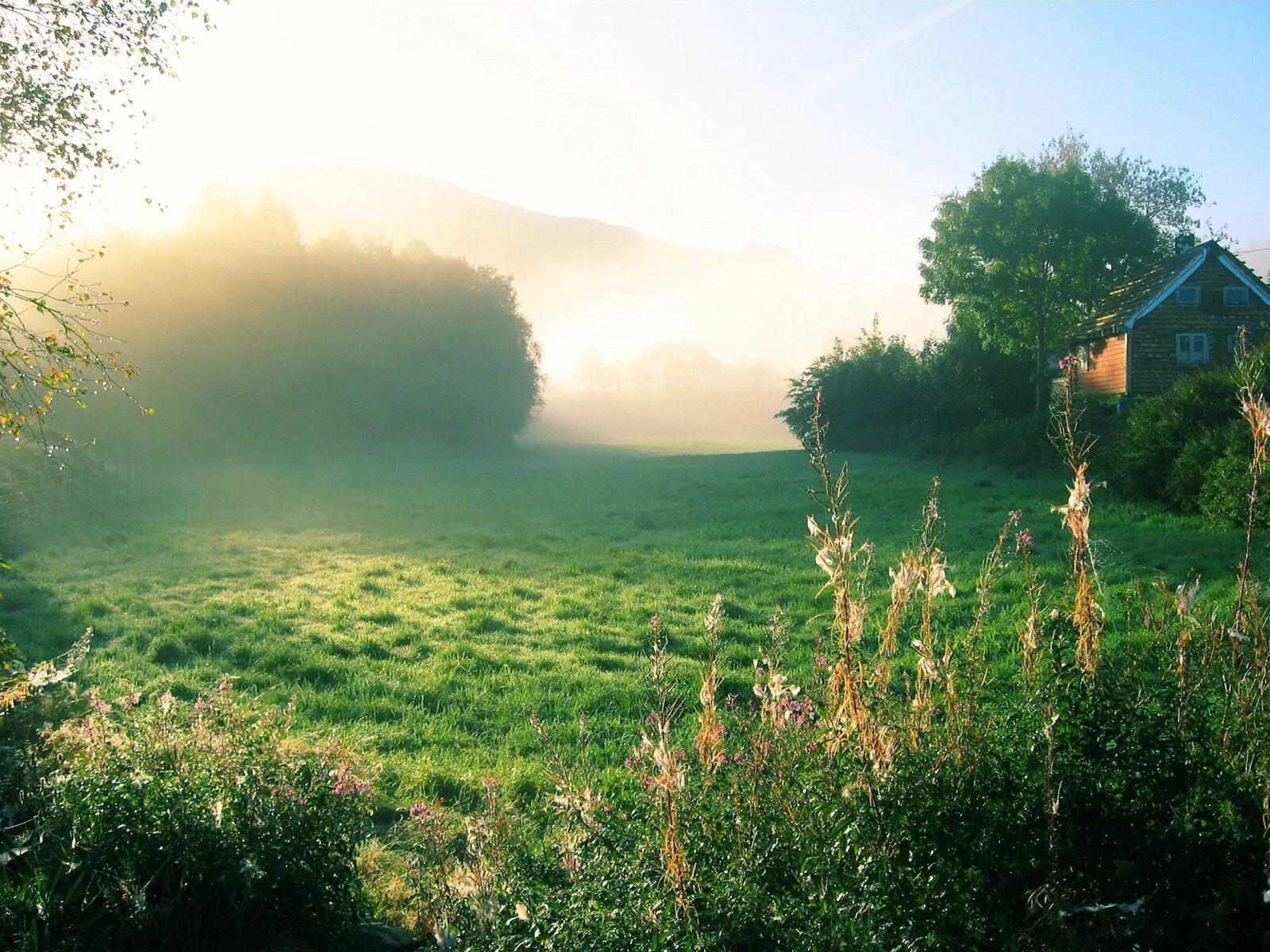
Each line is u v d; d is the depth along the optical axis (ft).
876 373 175.94
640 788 14.48
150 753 14.16
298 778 14.47
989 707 10.80
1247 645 11.18
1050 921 8.30
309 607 48.62
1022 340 150.20
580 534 82.33
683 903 9.04
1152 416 82.17
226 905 12.52
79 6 20.16
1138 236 152.97
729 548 70.28
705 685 11.84
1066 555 11.44
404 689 32.99
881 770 10.04
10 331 16.90
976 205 147.74
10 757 14.17
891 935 8.77
